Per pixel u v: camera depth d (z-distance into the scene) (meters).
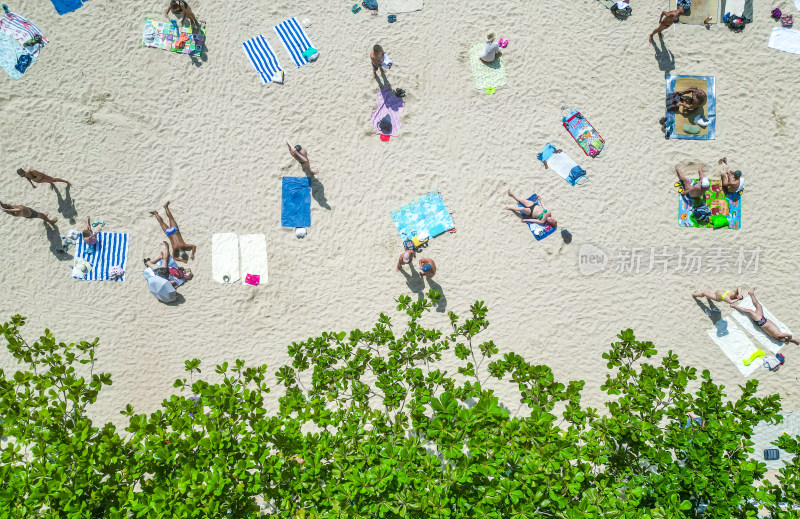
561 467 6.74
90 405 10.42
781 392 10.63
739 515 6.86
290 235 10.75
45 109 10.48
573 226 10.77
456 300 10.78
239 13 10.73
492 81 10.77
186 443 7.01
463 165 10.78
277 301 10.74
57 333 10.48
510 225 10.79
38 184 10.42
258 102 10.70
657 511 6.52
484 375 10.70
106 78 10.55
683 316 10.77
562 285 10.80
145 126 10.59
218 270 10.66
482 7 10.83
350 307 10.77
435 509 6.23
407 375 7.76
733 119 10.75
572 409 7.50
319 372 7.91
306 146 10.73
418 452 7.00
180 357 10.62
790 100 10.74
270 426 7.32
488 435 6.79
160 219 10.47
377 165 10.78
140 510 6.49
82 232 10.40
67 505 6.48
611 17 10.80
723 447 6.90
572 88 10.78
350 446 7.11
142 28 10.57
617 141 10.77
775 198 10.73
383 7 10.83
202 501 6.57
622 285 10.81
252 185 10.69
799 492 6.93
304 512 6.66
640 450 7.32
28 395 7.64
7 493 6.51
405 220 10.75
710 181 10.73
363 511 6.43
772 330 10.39
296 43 10.74
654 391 7.61
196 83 10.65
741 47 10.80
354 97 10.74
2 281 10.42
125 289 10.57
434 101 10.78
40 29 10.55
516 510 6.38
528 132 10.77
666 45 10.77
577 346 10.78
